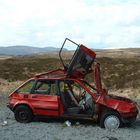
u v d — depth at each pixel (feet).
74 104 45.29
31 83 47.03
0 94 89.97
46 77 46.70
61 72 48.42
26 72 146.10
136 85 105.50
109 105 43.01
